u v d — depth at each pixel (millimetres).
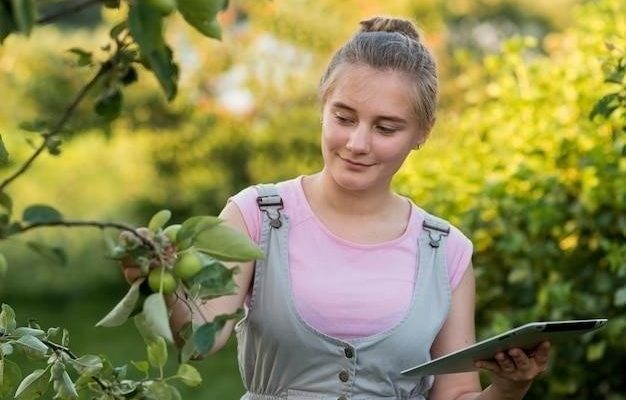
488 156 5488
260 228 2863
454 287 2982
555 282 4984
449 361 2619
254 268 2855
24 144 12266
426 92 2832
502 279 5242
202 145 11773
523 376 2678
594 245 4906
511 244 4977
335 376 2844
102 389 2436
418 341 2877
